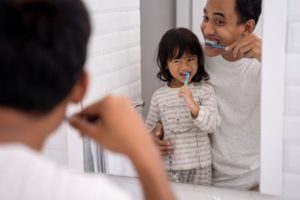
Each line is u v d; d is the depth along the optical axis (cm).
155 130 101
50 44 37
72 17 39
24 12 37
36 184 36
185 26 93
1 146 38
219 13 89
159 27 95
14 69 36
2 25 37
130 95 101
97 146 107
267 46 87
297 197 92
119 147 47
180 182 101
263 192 94
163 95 98
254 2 85
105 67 102
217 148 96
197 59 93
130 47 99
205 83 94
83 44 40
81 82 43
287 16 85
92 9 101
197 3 90
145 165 46
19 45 36
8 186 36
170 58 95
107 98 50
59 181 37
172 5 93
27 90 37
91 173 109
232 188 96
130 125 48
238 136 93
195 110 96
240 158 94
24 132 39
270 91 89
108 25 100
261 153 92
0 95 37
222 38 90
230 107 93
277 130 90
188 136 98
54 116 41
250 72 89
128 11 97
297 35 85
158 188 45
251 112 91
